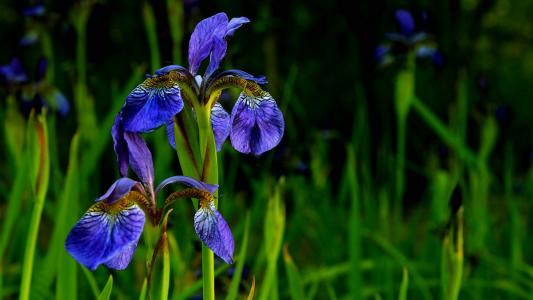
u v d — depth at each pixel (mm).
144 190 681
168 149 1265
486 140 1434
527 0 3160
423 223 1938
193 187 680
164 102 674
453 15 2111
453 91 2129
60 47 1824
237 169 1447
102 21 1756
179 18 1169
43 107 858
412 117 2289
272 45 2047
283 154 1315
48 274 1004
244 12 2326
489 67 2979
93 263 650
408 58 1406
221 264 1015
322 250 1487
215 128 717
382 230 1466
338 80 2631
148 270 685
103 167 1661
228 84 695
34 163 851
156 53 1214
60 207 943
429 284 1196
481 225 1394
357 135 1574
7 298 1276
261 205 1393
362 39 2244
